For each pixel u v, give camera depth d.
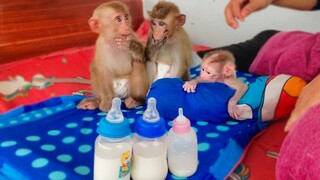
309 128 0.61
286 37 1.22
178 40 0.96
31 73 1.26
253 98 0.89
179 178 0.67
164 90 0.90
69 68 1.32
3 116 0.96
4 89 1.14
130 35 0.93
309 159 0.57
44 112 0.95
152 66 0.99
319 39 1.10
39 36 1.46
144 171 0.63
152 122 0.62
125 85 0.98
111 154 0.60
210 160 0.72
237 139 0.81
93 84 0.99
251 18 1.48
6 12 1.34
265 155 0.80
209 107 0.86
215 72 0.89
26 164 0.69
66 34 1.54
